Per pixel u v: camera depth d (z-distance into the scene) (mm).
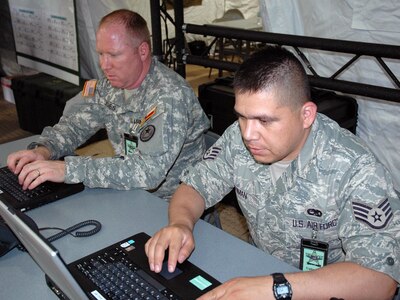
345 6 2336
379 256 981
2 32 5039
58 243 1223
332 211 1193
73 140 1855
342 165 1150
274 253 1355
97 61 3945
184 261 1099
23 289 1050
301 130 1089
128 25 1655
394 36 2213
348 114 2553
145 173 1521
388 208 1048
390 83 2334
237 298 922
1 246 1177
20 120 4285
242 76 1029
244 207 1382
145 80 1755
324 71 2602
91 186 1512
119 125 1842
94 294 979
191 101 1739
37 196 1436
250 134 1044
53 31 3908
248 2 5848
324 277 955
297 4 2578
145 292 981
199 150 1893
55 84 3961
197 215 1318
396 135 2422
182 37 2939
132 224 1310
